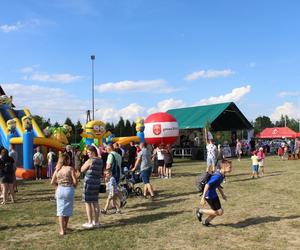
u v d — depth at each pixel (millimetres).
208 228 8289
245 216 9328
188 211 10086
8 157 11984
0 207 11297
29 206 11422
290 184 14844
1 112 24438
